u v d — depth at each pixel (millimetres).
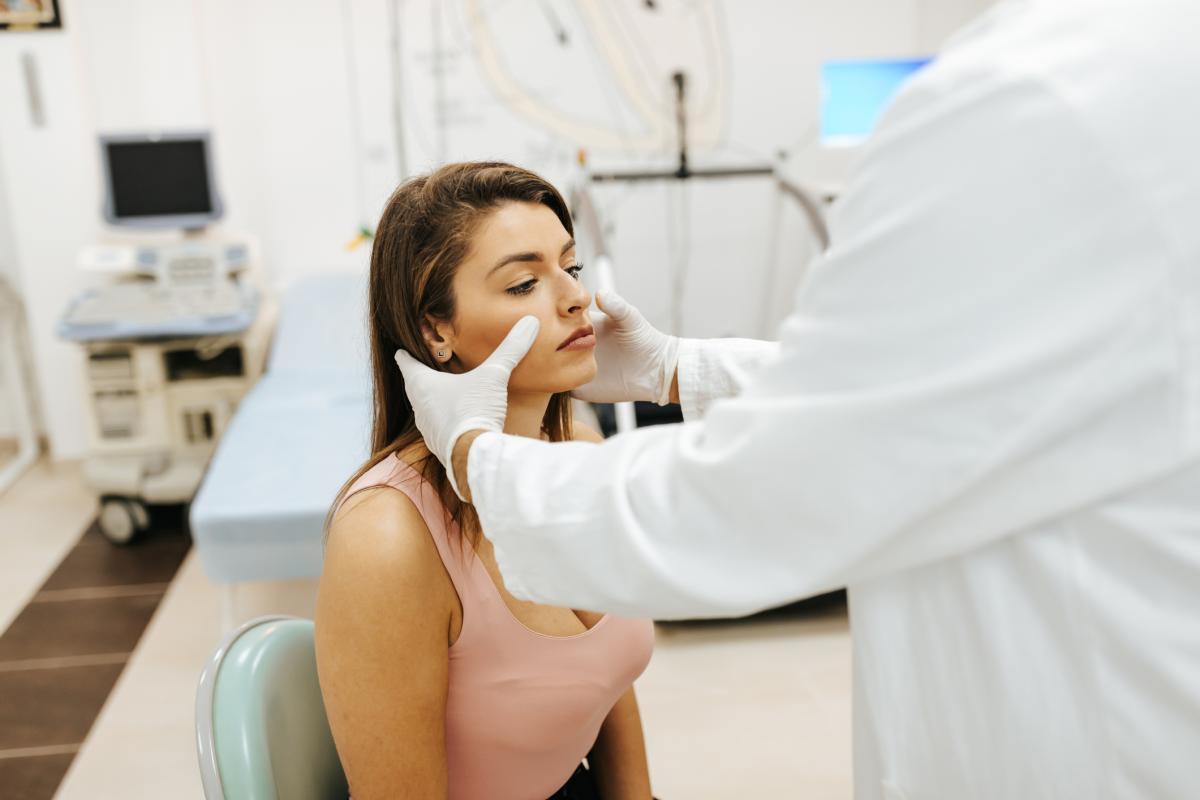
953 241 602
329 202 4117
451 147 4102
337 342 3566
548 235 990
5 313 4090
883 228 622
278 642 1046
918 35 4199
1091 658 642
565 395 1173
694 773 2172
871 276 627
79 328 3266
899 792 757
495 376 893
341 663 950
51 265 3977
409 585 948
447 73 4027
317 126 4043
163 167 3670
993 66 603
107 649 2773
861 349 631
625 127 4133
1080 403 592
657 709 2410
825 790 2117
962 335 605
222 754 914
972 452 612
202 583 3182
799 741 2283
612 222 4207
